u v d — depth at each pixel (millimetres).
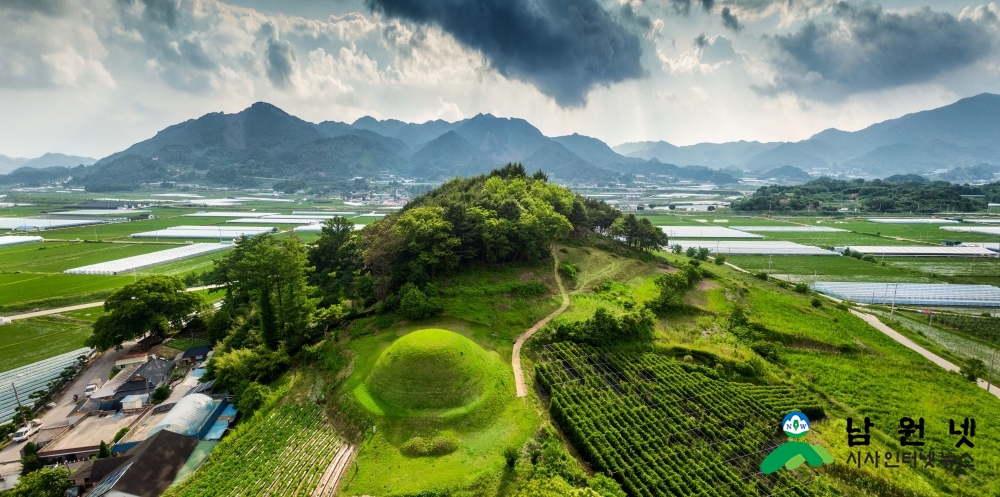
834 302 115812
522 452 54312
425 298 87188
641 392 70000
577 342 83000
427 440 55562
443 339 68625
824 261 168500
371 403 61875
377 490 48000
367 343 79438
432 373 63125
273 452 56469
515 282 101188
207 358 91938
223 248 199500
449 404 60531
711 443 59875
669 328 92312
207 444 62750
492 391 64188
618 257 131750
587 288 107625
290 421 63250
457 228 104438
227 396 74250
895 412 69188
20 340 102562
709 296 108250
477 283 99250
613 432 59125
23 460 61625
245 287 93000
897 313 114750
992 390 75938
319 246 118062
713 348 84438
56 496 54031
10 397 80188
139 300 95688
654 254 145375
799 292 122062
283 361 78750
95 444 65062
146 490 52500
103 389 79875
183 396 76875
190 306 103688
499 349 78000
